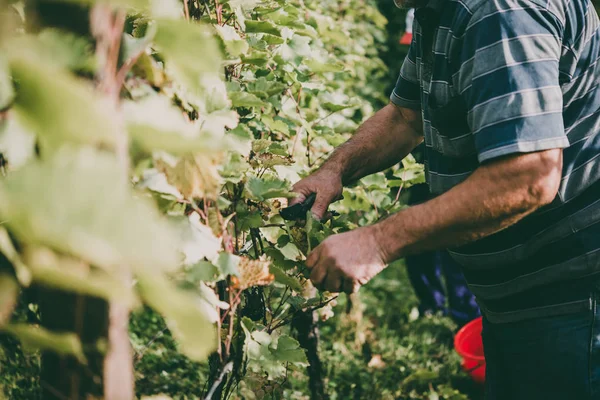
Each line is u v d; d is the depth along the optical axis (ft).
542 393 4.67
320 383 6.31
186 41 1.91
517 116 3.53
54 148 1.56
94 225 1.38
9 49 1.52
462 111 4.04
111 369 2.14
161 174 2.86
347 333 9.37
